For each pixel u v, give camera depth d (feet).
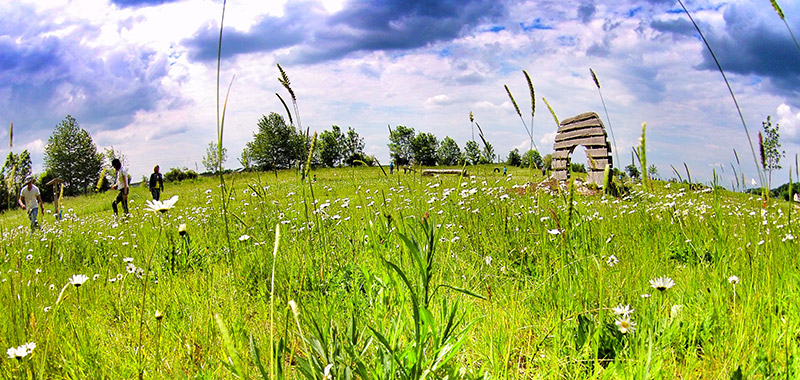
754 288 8.49
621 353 6.91
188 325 8.70
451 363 6.52
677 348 7.20
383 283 8.47
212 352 7.20
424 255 5.31
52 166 242.37
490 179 33.45
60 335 8.18
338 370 5.14
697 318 7.61
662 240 13.55
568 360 7.11
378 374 5.40
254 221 19.34
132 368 7.15
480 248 13.08
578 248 10.85
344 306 8.90
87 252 18.30
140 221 29.58
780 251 11.12
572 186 8.55
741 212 21.18
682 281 10.31
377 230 12.32
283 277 10.72
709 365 6.61
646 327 7.39
